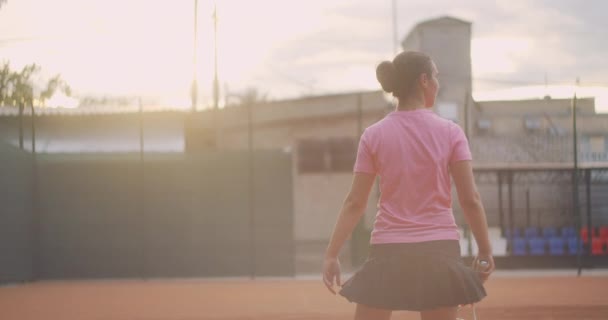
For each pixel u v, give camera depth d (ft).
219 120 119.85
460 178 11.25
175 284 58.49
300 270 80.12
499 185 71.72
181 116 113.19
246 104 127.85
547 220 77.51
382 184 11.39
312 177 122.62
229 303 42.93
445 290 10.84
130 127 105.50
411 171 11.21
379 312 11.39
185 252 65.05
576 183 59.41
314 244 111.86
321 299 44.32
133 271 64.69
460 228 72.84
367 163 11.53
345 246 82.33
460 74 144.15
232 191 65.62
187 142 112.47
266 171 65.77
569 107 90.74
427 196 11.19
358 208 11.69
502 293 45.14
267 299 44.91
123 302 44.27
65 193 64.85
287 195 65.57
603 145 75.56
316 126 123.95
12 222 58.54
